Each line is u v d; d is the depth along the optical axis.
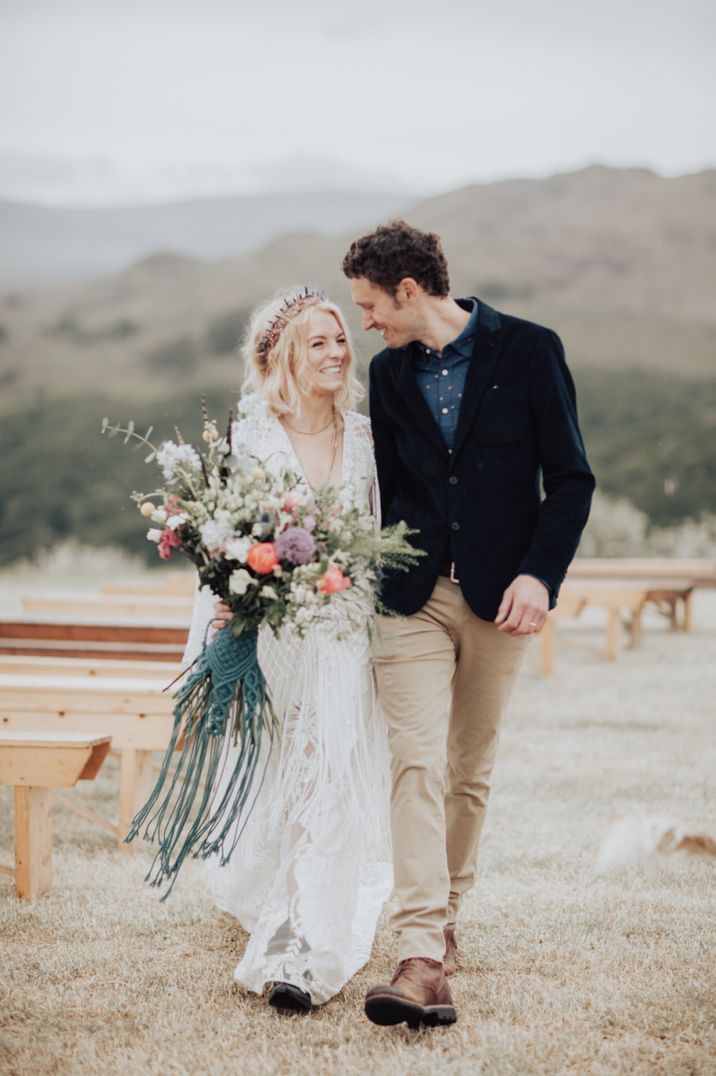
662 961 3.69
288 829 3.53
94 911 4.16
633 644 10.98
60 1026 3.29
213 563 3.34
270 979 3.38
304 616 3.26
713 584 12.28
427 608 3.45
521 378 3.44
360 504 3.71
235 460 3.54
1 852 4.88
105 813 5.60
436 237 3.48
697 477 29.12
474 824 3.65
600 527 22.75
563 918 4.07
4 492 31.50
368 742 3.63
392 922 3.32
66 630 6.87
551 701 8.32
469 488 3.43
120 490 31.61
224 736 3.50
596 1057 3.07
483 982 3.56
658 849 2.78
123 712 4.87
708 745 6.91
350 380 3.75
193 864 4.74
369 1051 3.13
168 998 3.47
